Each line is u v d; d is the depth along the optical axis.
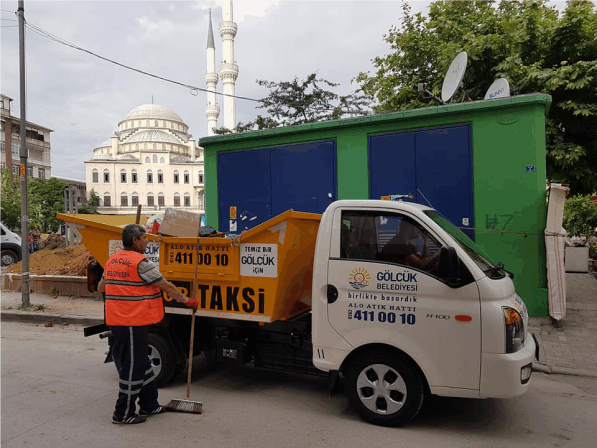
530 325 7.11
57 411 4.40
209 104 74.00
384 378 3.96
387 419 3.94
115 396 4.81
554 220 6.92
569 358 5.87
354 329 3.97
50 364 6.04
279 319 4.47
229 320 4.83
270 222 4.27
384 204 4.06
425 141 7.89
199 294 4.70
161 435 3.86
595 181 9.97
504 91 7.84
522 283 7.28
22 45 9.52
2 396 4.82
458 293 3.67
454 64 8.93
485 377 3.60
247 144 9.65
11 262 17.91
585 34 9.98
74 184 86.69
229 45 61.44
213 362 6.05
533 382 5.23
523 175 7.20
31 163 65.44
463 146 7.61
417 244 3.91
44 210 55.56
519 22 10.86
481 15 12.30
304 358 4.54
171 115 91.94
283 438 3.78
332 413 4.32
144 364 4.12
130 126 88.75
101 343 7.25
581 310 8.04
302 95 21.78
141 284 4.11
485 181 7.46
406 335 3.80
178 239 4.77
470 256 3.85
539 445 3.67
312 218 4.64
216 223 10.05
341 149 8.61
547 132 9.58
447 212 7.74
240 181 9.74
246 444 3.68
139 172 78.69
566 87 9.14
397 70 14.14
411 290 3.79
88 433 3.91
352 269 4.00
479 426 4.02
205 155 10.16
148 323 4.12
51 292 11.11
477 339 3.61
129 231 4.20
